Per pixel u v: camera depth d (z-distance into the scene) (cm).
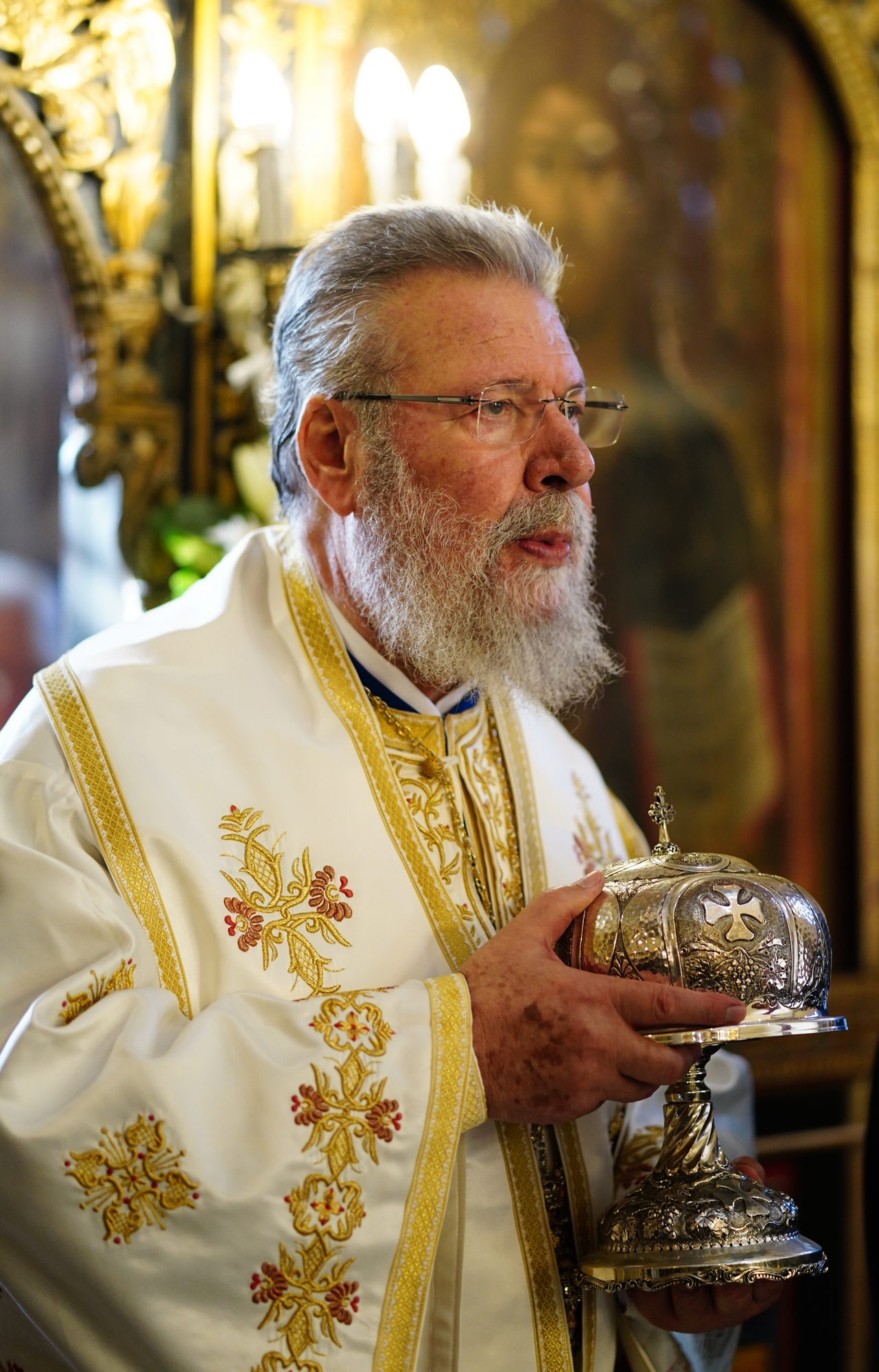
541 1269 130
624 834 181
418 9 303
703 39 343
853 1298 332
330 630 153
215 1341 110
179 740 139
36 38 259
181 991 127
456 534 141
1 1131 110
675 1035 114
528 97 321
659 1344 143
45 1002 118
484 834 151
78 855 129
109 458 266
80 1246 109
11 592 346
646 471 333
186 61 275
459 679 147
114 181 266
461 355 142
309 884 135
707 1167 125
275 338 163
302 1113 115
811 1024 116
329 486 152
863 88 353
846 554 355
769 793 342
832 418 356
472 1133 131
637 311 333
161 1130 111
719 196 344
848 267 357
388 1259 115
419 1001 122
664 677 332
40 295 372
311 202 282
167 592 266
